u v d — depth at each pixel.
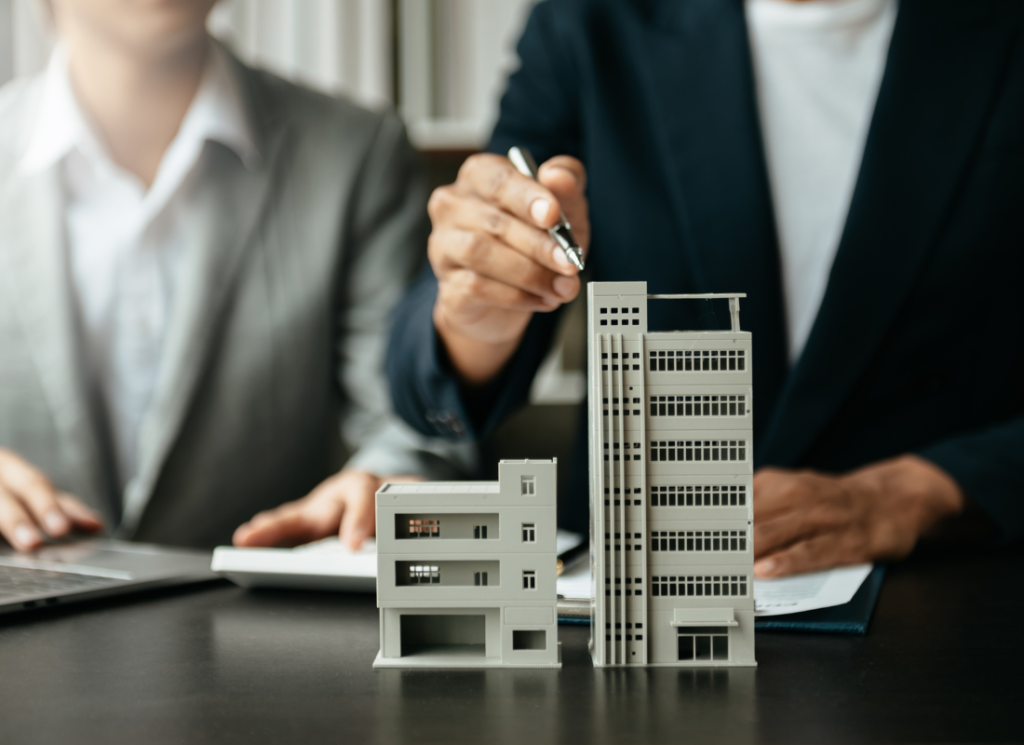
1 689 0.40
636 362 0.45
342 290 1.50
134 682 0.41
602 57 1.06
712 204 0.99
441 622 0.47
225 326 1.42
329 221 1.47
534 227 0.62
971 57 0.94
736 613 0.44
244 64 1.46
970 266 0.94
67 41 1.37
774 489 0.68
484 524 0.45
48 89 1.39
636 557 0.44
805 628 0.49
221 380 1.42
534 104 1.11
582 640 0.49
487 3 1.57
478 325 0.79
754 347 1.00
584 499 1.04
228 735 0.34
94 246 1.40
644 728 0.34
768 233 0.99
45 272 1.38
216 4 1.51
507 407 0.92
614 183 1.04
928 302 0.95
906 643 0.47
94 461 1.40
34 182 1.39
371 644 0.48
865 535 0.66
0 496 0.81
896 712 0.36
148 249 1.40
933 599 0.57
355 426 1.45
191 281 1.40
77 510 0.86
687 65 1.01
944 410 0.96
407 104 1.59
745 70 1.00
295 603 0.58
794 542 0.64
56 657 0.45
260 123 1.44
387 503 0.45
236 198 1.42
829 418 0.95
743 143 0.99
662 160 1.02
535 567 0.44
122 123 1.38
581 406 1.07
